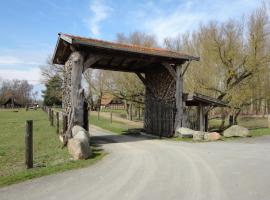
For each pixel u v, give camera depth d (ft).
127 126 77.05
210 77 75.00
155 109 53.72
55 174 21.44
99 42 38.19
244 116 106.83
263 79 71.92
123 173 21.24
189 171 21.35
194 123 59.16
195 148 33.53
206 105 54.19
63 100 47.73
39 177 20.68
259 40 67.15
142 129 61.36
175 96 48.03
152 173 20.92
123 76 98.68
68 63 43.57
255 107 101.86
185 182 18.35
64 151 31.81
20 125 73.61
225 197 15.34
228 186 17.35
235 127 46.14
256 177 19.34
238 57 69.41
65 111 44.01
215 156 27.66
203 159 26.07
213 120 109.91
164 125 50.31
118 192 16.60
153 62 49.42
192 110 61.52
